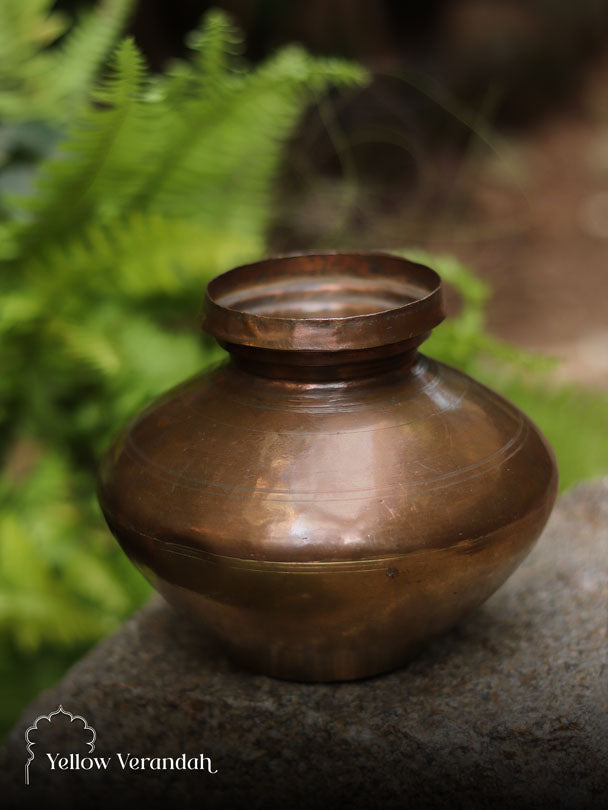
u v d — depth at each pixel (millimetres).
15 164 1915
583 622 1289
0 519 1850
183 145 1800
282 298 1190
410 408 1037
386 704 1146
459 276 1841
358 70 1711
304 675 1158
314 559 956
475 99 5574
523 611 1331
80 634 1727
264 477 983
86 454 2035
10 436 1991
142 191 1874
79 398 1985
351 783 1149
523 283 4406
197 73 1741
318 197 2902
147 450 1067
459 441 1029
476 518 989
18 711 1759
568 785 1104
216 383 1098
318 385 1033
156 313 2053
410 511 967
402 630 1053
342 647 1070
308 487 970
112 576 1888
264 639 1068
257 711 1157
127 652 1287
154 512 1014
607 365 3660
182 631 1336
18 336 1821
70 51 2201
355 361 1017
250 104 1780
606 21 7258
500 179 5051
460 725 1110
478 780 1115
